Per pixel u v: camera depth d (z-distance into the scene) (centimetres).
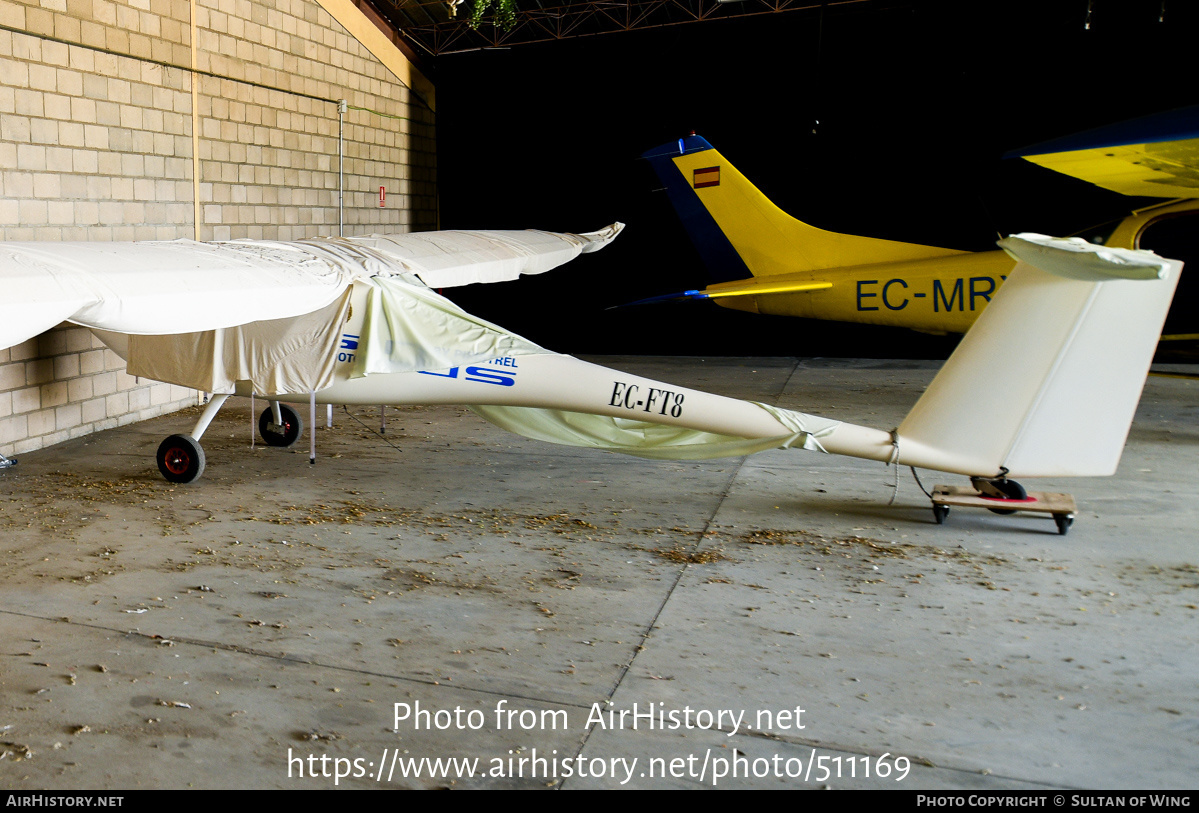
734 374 975
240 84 793
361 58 1005
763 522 483
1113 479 568
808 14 1148
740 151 1259
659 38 1235
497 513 495
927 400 458
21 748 250
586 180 1335
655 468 603
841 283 992
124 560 408
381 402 541
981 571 408
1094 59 1067
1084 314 419
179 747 253
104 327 338
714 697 287
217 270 421
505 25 1143
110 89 647
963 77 1136
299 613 351
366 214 1036
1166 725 271
